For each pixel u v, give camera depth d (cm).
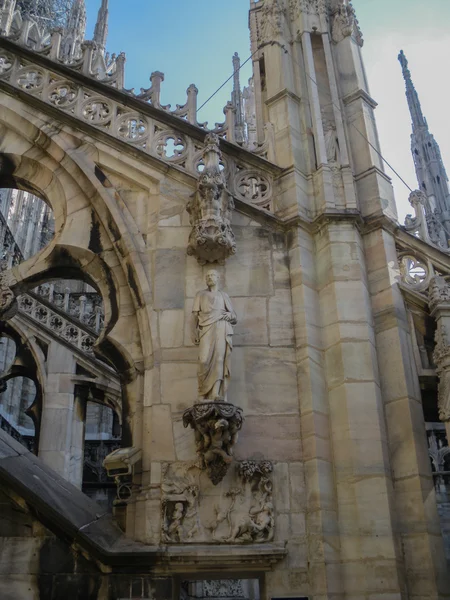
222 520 788
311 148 1055
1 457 842
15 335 1496
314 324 912
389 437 849
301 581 764
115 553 753
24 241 2791
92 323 2062
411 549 778
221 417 778
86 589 751
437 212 3762
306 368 873
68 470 1398
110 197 1019
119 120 1081
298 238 964
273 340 904
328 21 1190
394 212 1015
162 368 880
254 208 986
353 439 821
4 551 764
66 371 1472
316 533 779
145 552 756
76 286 2634
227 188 1006
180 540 778
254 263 956
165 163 1017
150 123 1075
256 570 775
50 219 3109
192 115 1087
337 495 806
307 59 1124
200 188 941
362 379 859
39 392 1460
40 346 1494
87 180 1038
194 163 1039
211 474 796
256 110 1202
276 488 813
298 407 863
